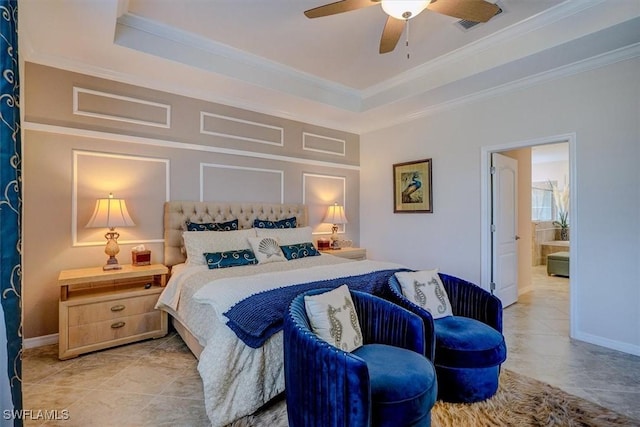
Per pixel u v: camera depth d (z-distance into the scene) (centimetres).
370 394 130
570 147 307
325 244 468
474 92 371
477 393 197
